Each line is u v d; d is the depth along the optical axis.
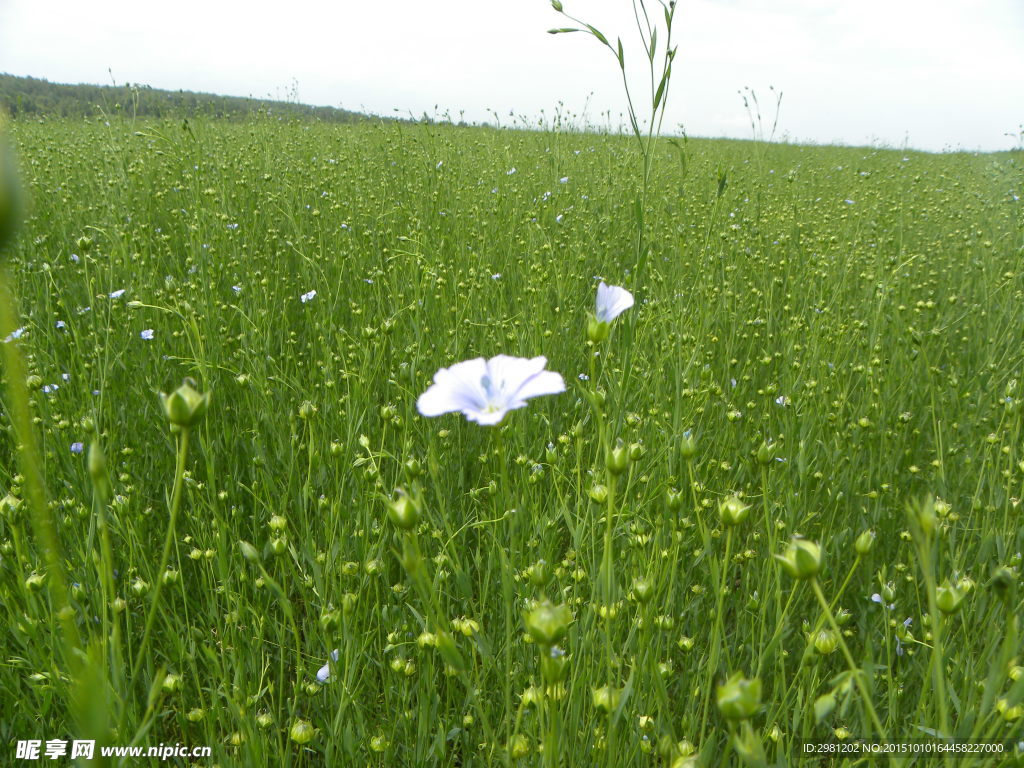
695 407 0.37
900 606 0.32
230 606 0.27
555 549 0.30
